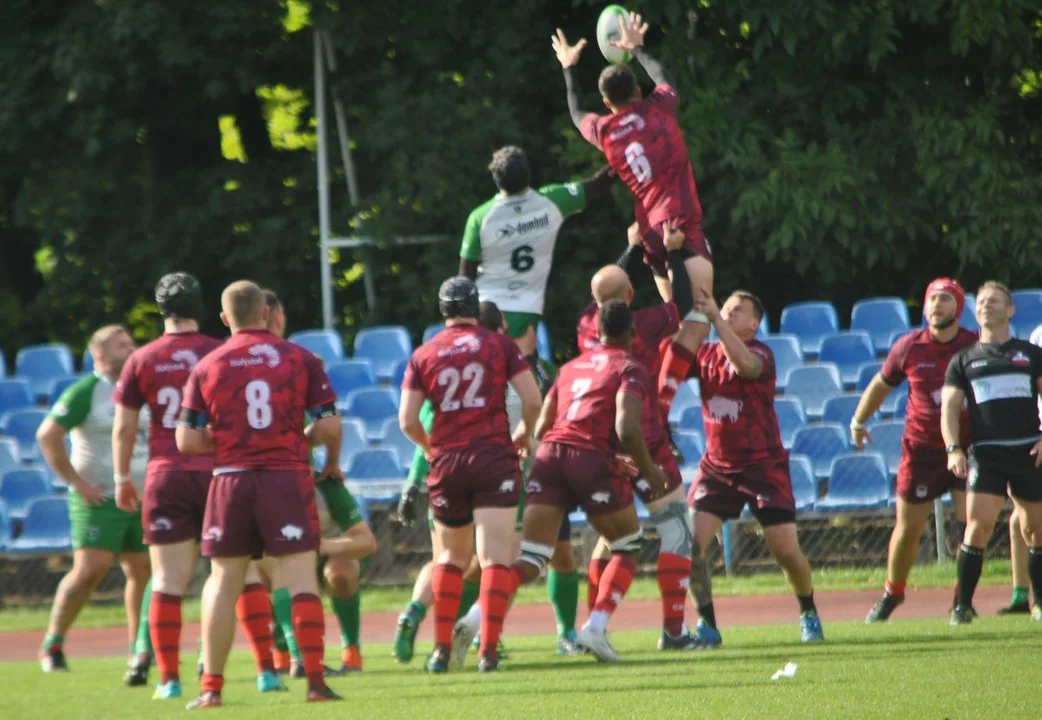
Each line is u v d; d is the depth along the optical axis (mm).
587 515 27047
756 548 48500
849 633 30344
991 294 30797
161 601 24656
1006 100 59750
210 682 22562
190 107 69562
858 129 60125
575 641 28188
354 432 53656
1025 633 27828
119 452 25516
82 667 32500
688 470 46656
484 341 25891
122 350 31266
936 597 39375
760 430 29562
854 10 58000
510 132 61312
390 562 49344
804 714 18547
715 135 58469
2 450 56219
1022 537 32875
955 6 58812
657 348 28641
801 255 58906
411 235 62375
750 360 28828
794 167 57188
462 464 25734
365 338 60750
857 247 58438
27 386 61562
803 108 60219
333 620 41906
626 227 62969
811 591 29703
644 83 60531
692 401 55562
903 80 60969
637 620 38125
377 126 61969
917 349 32688
